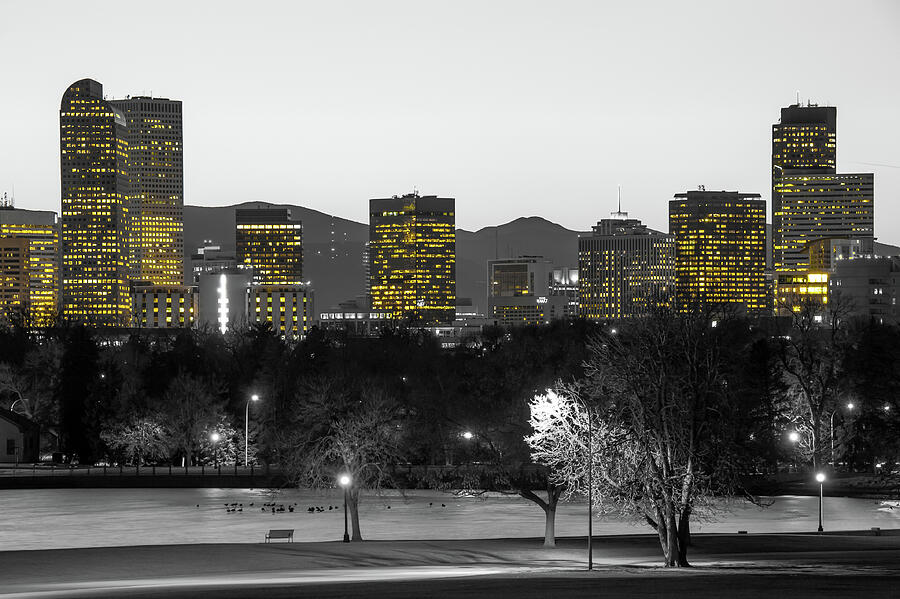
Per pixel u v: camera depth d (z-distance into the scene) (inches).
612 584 2893.7
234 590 2898.6
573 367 5935.0
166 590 2940.5
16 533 5531.5
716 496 4409.5
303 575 3481.8
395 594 2711.6
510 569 3703.3
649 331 3880.4
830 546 4443.9
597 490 3922.2
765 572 3235.7
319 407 5344.5
